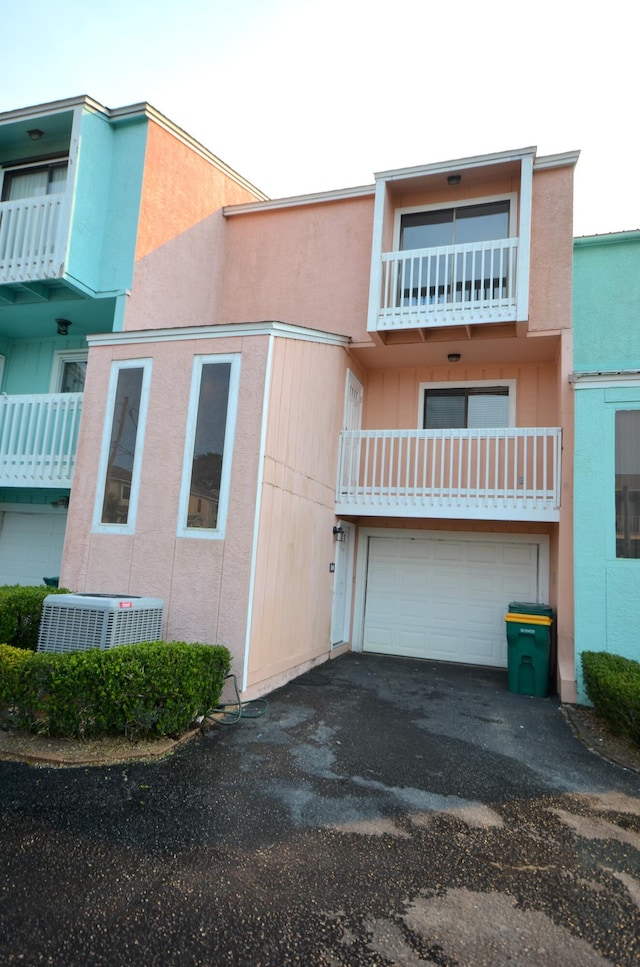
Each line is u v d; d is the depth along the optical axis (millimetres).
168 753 4824
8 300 9328
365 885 3107
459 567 10297
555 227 9117
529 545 9961
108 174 9367
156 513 7082
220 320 11078
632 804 4320
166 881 3045
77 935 2604
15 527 10680
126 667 4844
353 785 4430
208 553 6738
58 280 8625
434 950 2615
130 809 3828
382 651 10492
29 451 9039
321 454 8766
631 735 5477
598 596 7395
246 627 6441
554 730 6172
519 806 4207
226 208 11312
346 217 10555
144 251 9188
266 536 6883
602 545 7477
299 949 2586
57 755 4562
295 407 7781
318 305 10453
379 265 9445
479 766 4980
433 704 6996
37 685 4836
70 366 10898
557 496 8281
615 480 7566
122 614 5641
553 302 8938
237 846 3443
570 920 2873
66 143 9828
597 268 8867
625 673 6031
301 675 8125
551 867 3377
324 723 5934
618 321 8641
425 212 10242
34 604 6758
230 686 6398
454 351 9867
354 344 9883
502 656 9820
